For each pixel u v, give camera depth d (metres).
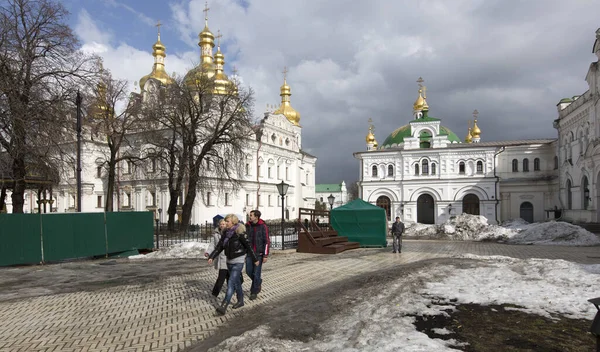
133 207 53.44
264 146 60.97
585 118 38.78
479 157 52.84
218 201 51.00
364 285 10.83
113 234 19.56
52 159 23.34
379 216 24.38
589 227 33.88
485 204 51.94
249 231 10.14
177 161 37.56
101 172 55.56
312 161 80.75
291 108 77.69
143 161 37.97
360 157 57.72
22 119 20.08
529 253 20.06
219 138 36.50
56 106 22.25
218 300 9.78
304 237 20.53
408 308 8.20
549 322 7.25
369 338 6.32
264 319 7.98
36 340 7.04
